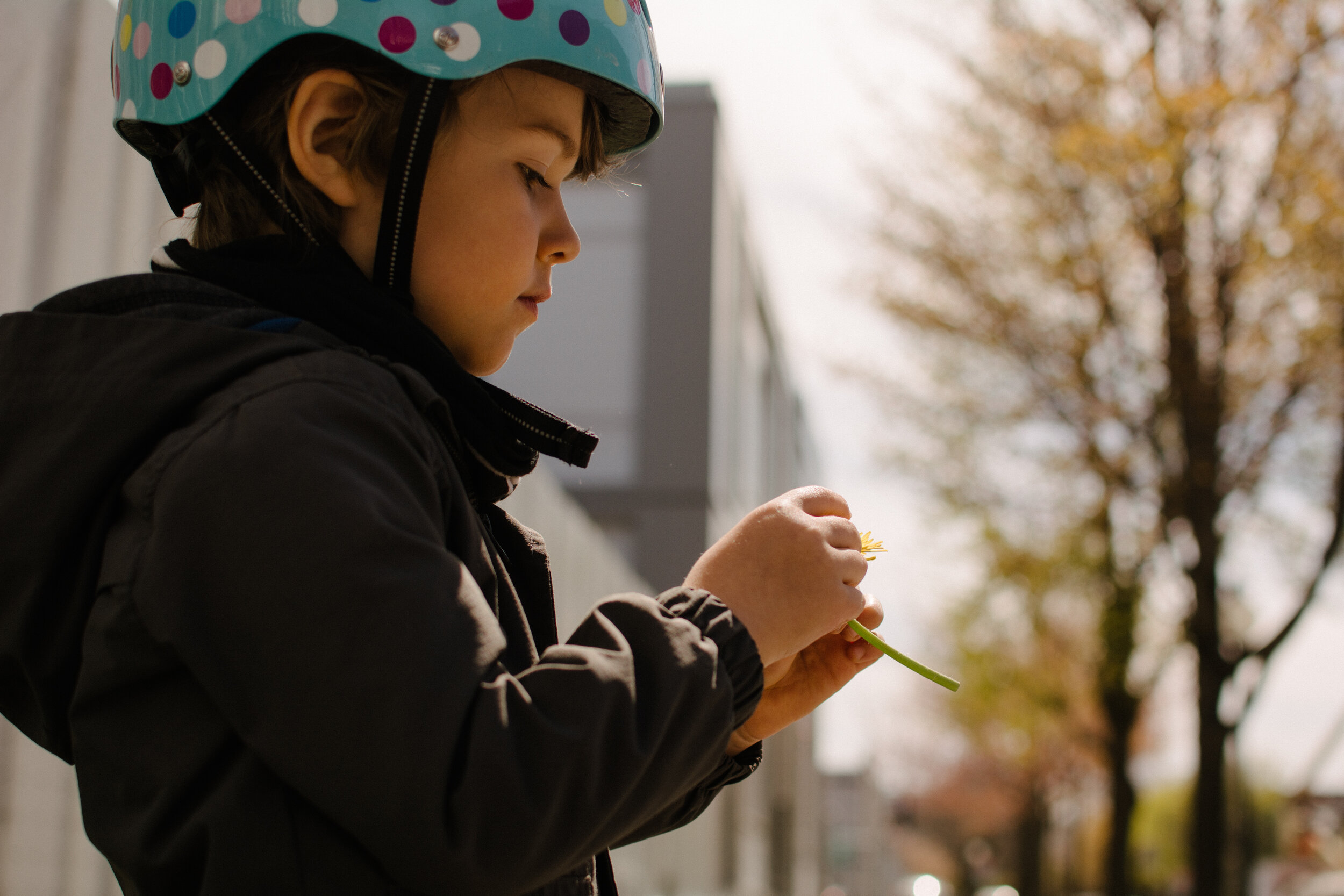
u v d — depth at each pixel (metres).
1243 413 7.62
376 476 0.82
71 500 0.84
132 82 1.07
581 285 13.70
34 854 2.26
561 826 0.76
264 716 0.76
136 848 0.79
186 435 0.82
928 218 8.73
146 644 0.80
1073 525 9.24
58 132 2.44
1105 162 7.40
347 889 0.78
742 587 0.94
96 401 0.85
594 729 0.78
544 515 6.19
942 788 46.12
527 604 1.11
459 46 0.98
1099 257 8.05
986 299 8.55
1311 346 7.36
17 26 2.34
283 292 0.99
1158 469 8.11
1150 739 21.56
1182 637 8.45
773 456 21.12
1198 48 7.16
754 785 15.27
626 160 1.31
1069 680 12.20
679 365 13.40
